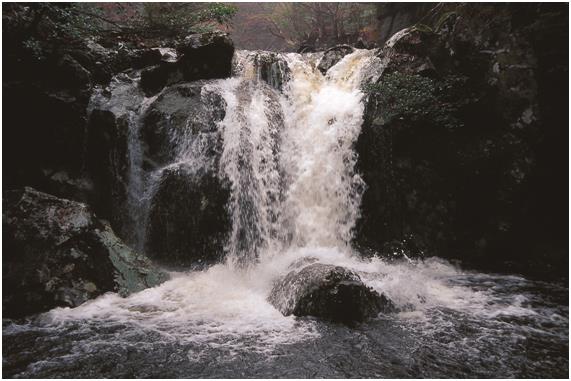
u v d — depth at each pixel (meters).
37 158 6.69
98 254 5.33
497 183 6.89
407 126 7.11
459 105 7.03
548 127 6.54
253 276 6.20
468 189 7.11
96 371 3.70
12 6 6.63
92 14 7.62
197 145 6.88
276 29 22.12
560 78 6.44
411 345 4.20
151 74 7.66
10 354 3.95
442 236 7.11
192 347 4.11
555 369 3.82
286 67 8.57
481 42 7.00
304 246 7.16
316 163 7.44
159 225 6.71
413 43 7.54
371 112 7.33
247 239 6.92
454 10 7.68
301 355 3.98
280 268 6.25
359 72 8.36
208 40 8.02
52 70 6.66
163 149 7.02
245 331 4.43
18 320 4.61
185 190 6.75
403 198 7.20
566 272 6.55
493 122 7.03
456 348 4.17
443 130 7.19
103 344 4.14
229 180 6.89
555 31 6.36
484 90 6.96
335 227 7.26
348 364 3.84
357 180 7.28
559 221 7.00
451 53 7.26
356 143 7.31
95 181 6.85
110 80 7.46
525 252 7.00
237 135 7.05
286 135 7.66
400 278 5.77
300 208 7.28
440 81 7.25
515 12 6.71
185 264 6.68
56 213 5.37
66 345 4.12
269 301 5.19
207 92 7.41
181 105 7.20
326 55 9.38
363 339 4.28
